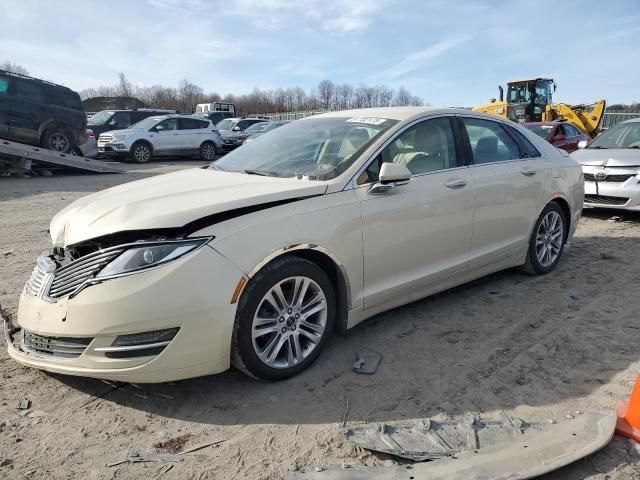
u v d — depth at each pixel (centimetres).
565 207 539
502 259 473
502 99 2498
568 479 239
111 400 311
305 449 266
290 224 316
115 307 275
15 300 457
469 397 310
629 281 510
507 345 376
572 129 1501
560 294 475
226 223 300
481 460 244
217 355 294
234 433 280
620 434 269
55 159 1375
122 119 2100
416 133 405
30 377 335
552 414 292
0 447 267
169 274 279
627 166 754
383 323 414
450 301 461
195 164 1875
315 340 340
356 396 313
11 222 800
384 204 363
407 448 259
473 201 426
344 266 342
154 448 268
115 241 299
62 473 249
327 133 415
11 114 1403
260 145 445
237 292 293
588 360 353
